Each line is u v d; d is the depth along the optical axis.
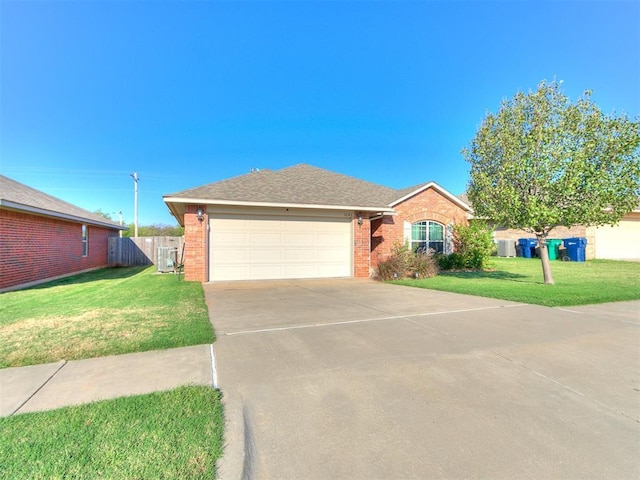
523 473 2.03
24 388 3.16
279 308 6.84
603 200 8.30
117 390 3.12
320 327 5.35
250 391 3.15
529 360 3.94
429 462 2.15
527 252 21.05
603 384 3.31
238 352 4.19
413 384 3.31
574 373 3.57
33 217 11.38
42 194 14.97
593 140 8.37
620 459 2.17
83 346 4.34
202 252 10.90
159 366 3.73
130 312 6.32
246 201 10.77
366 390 3.18
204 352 4.18
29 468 2.02
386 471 2.06
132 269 17.72
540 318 5.86
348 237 12.59
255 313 6.38
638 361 3.91
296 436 2.44
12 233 10.10
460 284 10.08
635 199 8.32
